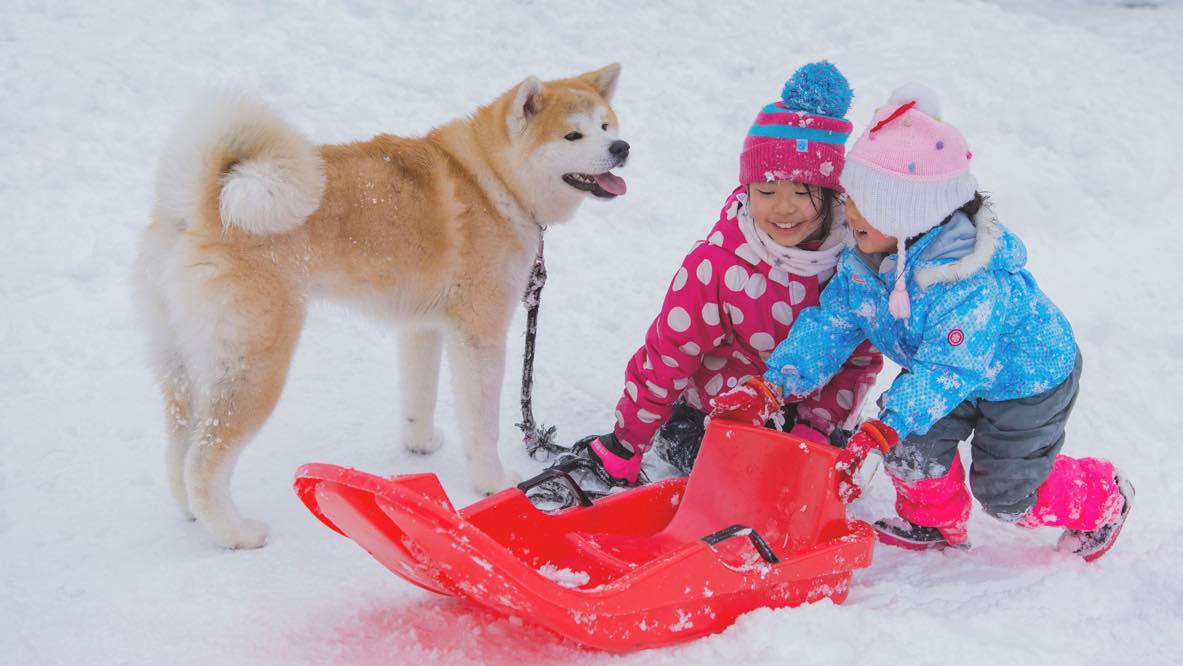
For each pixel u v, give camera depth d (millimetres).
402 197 3104
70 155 5469
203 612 2381
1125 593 2574
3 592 2471
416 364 3359
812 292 3043
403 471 3336
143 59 6523
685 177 6129
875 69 7289
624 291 4953
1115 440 3725
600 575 2479
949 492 2760
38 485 3066
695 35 7793
